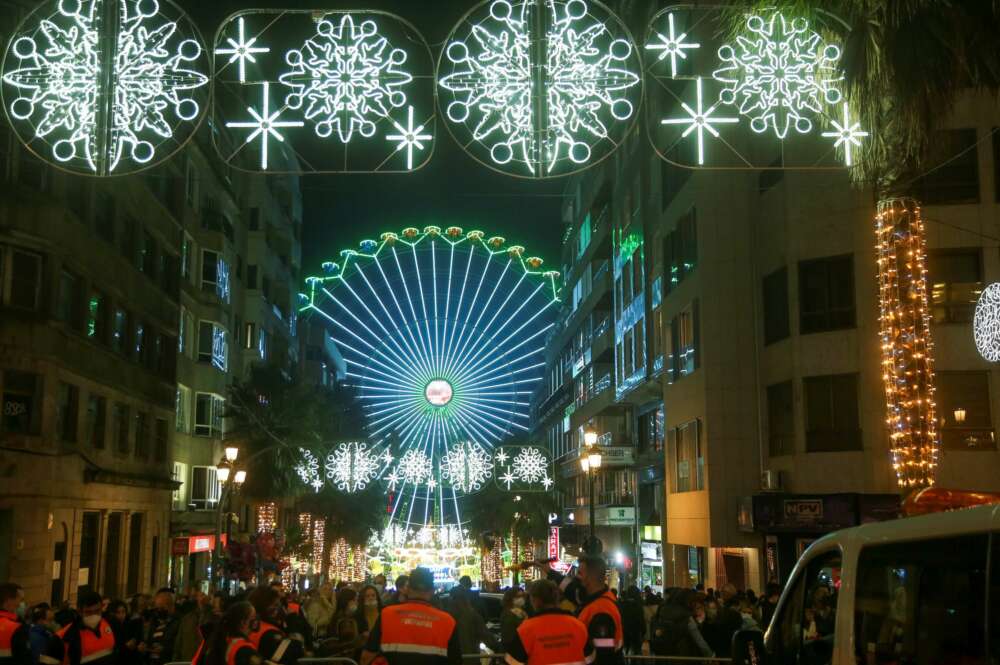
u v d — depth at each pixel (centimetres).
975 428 2917
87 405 3434
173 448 4531
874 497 2939
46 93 1370
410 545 9656
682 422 3841
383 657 898
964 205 2972
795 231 3222
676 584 4247
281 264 7694
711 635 1877
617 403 5272
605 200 5906
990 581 550
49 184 3100
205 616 1614
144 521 4119
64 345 3178
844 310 3108
